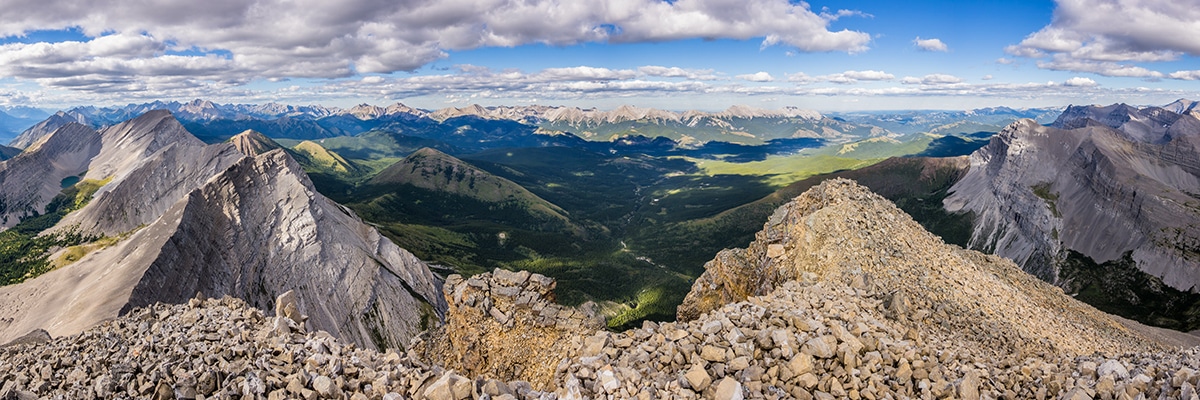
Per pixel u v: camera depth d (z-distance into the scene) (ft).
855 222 147.95
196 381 64.49
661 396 59.16
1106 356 84.28
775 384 61.46
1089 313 180.65
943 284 132.26
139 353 76.38
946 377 63.57
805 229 147.43
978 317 120.06
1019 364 74.13
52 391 69.67
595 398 62.49
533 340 128.67
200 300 110.01
